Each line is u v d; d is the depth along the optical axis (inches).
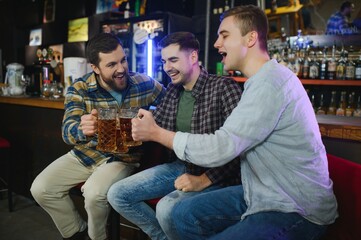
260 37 47.7
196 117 66.0
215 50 157.9
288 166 44.8
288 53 135.9
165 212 55.9
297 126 44.3
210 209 50.6
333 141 61.4
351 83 123.1
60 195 76.4
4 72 240.4
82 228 81.0
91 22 191.9
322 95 138.8
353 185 44.6
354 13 127.6
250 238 41.8
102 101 78.0
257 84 44.3
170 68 65.9
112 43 72.1
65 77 116.5
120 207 62.4
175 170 68.7
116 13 178.2
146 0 152.3
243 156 49.2
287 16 142.9
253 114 43.1
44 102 102.0
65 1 207.5
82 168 78.8
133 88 79.7
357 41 126.3
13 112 119.3
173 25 141.6
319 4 134.9
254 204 46.1
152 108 85.0
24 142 115.9
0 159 127.6
